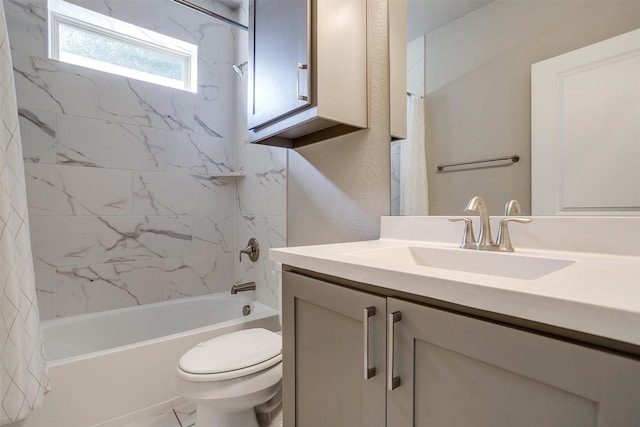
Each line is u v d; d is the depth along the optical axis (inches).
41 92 70.1
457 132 43.4
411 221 46.8
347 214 57.6
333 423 30.2
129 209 80.7
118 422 57.1
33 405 44.8
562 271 22.7
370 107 52.7
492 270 33.1
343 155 58.1
